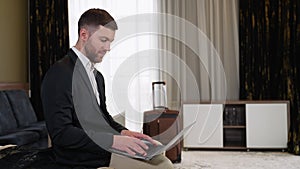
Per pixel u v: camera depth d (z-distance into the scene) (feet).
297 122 14.02
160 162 4.06
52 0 16.15
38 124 13.42
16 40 15.49
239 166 12.11
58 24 16.15
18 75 15.64
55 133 3.87
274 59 15.24
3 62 14.26
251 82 15.42
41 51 16.22
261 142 14.51
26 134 11.02
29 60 16.43
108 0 16.08
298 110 14.10
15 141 10.25
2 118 12.27
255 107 14.55
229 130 15.01
